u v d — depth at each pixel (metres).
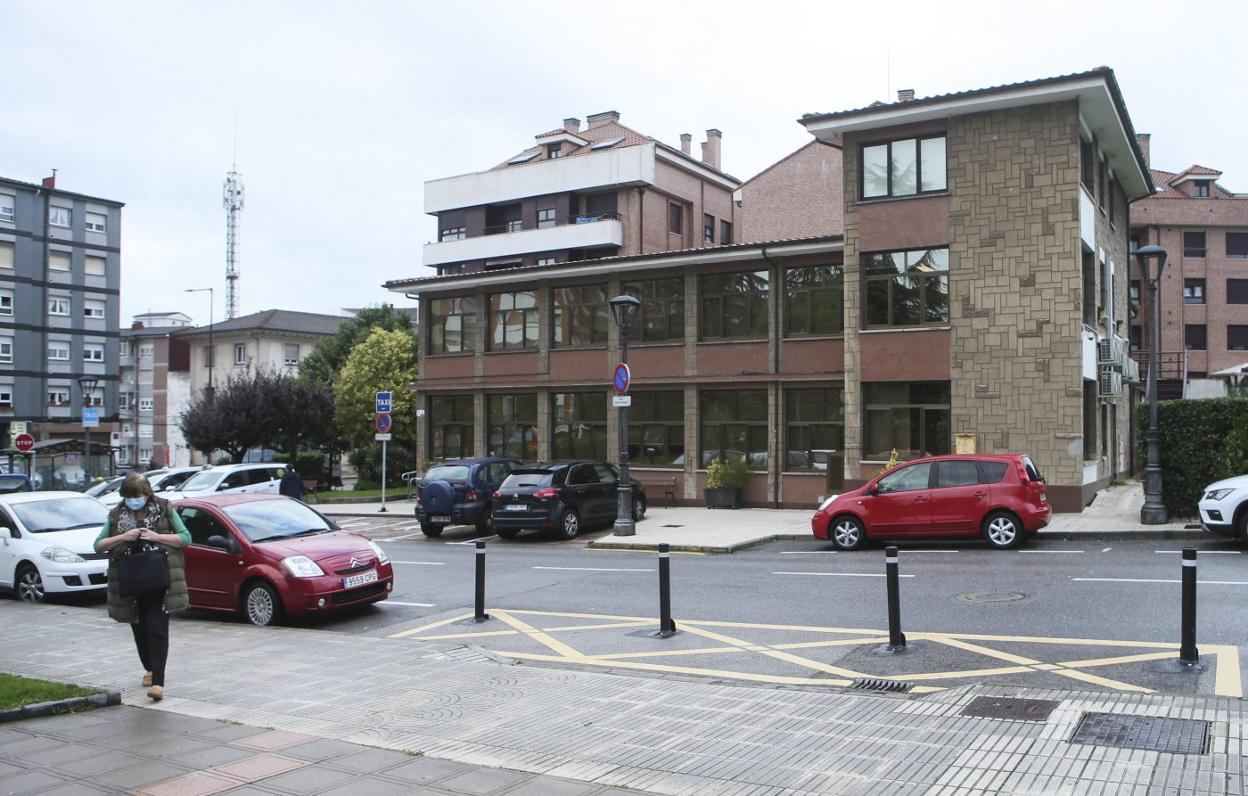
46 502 15.79
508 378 31.56
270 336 67.19
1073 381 20.31
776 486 25.94
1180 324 52.88
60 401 60.12
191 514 12.83
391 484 44.38
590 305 29.98
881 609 11.06
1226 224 52.91
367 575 12.33
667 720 6.82
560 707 7.29
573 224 41.97
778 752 5.97
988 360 21.19
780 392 26.03
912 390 22.44
